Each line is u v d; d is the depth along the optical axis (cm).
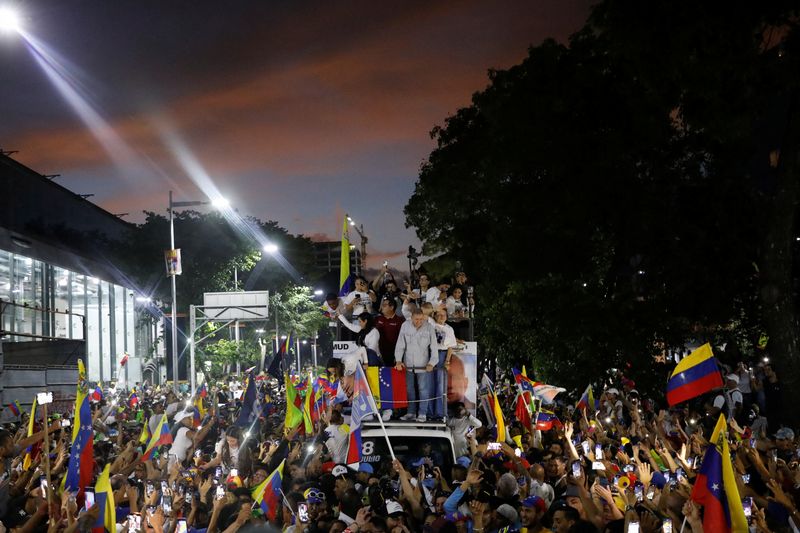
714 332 2698
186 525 908
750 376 2161
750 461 1154
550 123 2602
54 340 3369
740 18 1941
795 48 1930
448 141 3816
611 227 2692
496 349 3291
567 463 1223
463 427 1528
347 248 1742
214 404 2055
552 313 2600
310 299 7556
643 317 2533
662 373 2527
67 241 6100
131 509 973
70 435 1634
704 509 766
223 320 4512
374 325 1544
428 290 1741
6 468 964
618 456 1252
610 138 2528
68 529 773
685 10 1956
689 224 2611
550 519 874
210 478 1202
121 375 6103
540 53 2669
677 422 1595
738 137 2289
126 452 1334
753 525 848
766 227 2067
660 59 2039
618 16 2070
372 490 1057
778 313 2042
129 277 6303
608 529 820
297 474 1230
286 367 2539
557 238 2647
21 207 5641
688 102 2134
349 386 1481
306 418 1783
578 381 2578
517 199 2708
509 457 1244
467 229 3797
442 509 985
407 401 1448
